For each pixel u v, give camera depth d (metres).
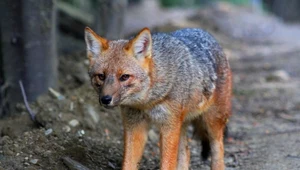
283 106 16.62
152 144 12.40
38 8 12.78
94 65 8.76
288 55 26.53
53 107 12.05
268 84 19.89
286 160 10.99
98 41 8.81
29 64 12.93
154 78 8.88
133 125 9.48
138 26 34.81
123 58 8.61
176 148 9.39
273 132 13.62
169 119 9.22
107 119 12.41
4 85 12.96
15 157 10.00
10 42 12.85
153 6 44.69
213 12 35.94
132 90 8.62
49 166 9.86
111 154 11.09
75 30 23.03
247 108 16.58
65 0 29.62
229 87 10.67
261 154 11.65
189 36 10.24
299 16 54.12
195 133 10.92
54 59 13.43
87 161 10.38
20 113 12.38
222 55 10.62
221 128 10.47
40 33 12.91
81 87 13.08
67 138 11.00
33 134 10.89
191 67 9.49
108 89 8.38
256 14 38.66
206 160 11.64
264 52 27.72
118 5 17.27
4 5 12.70
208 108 10.17
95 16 17.70
